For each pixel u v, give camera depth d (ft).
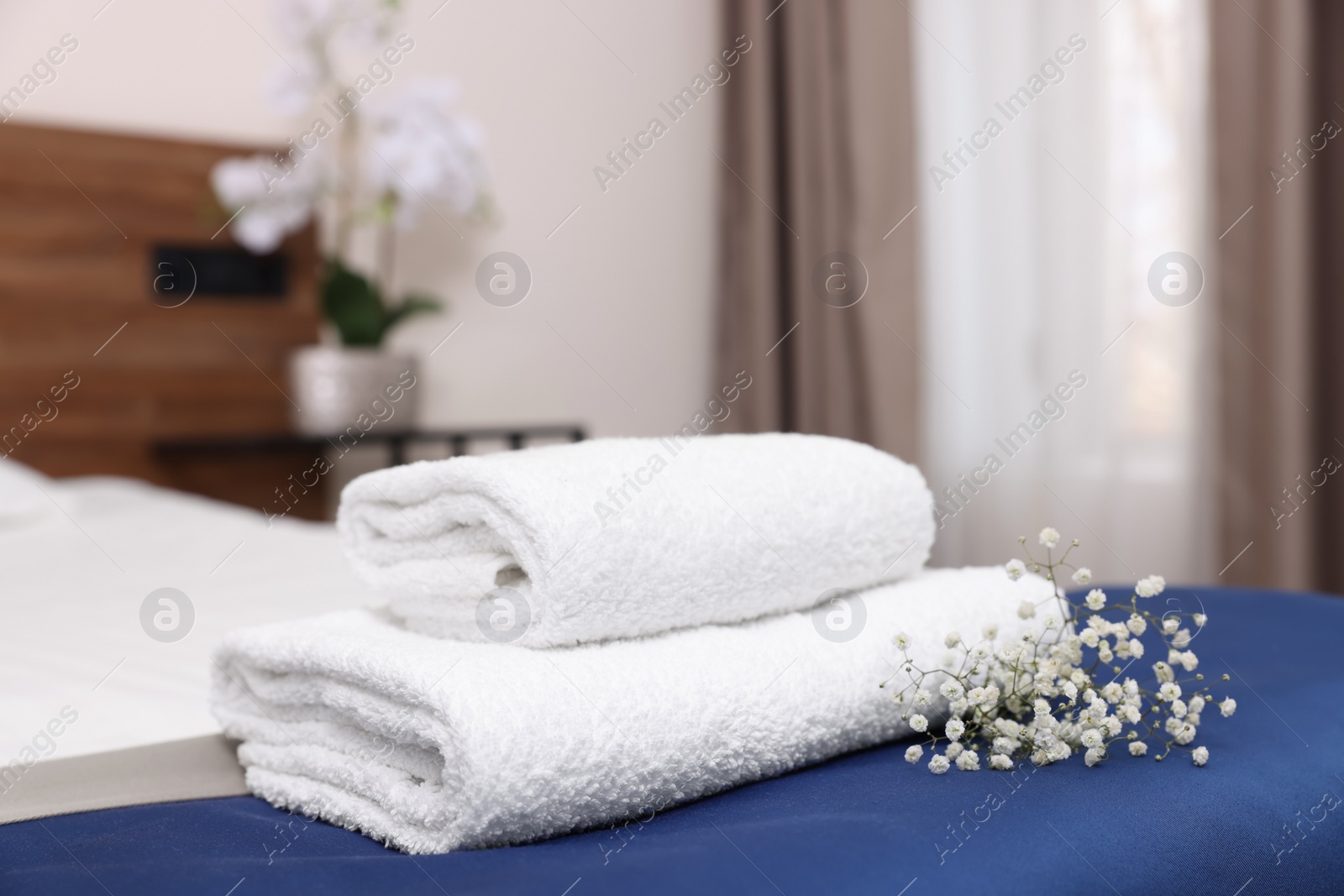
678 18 9.91
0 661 3.21
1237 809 1.92
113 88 8.08
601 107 9.66
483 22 9.21
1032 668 2.19
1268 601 3.61
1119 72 7.55
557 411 9.73
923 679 2.19
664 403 10.06
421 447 9.37
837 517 2.26
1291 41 6.54
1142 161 7.48
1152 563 7.50
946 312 8.58
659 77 9.87
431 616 2.14
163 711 2.71
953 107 8.48
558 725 1.75
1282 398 6.67
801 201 9.28
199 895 1.56
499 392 9.55
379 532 2.30
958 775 2.02
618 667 1.89
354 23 8.65
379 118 8.65
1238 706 2.42
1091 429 7.75
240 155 8.47
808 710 2.03
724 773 1.95
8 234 7.69
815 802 1.91
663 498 2.03
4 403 7.74
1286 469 6.67
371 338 8.61
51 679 3.00
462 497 2.03
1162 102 7.38
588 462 2.07
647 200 9.90
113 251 8.04
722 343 10.08
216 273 8.43
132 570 4.76
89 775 2.26
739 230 9.84
